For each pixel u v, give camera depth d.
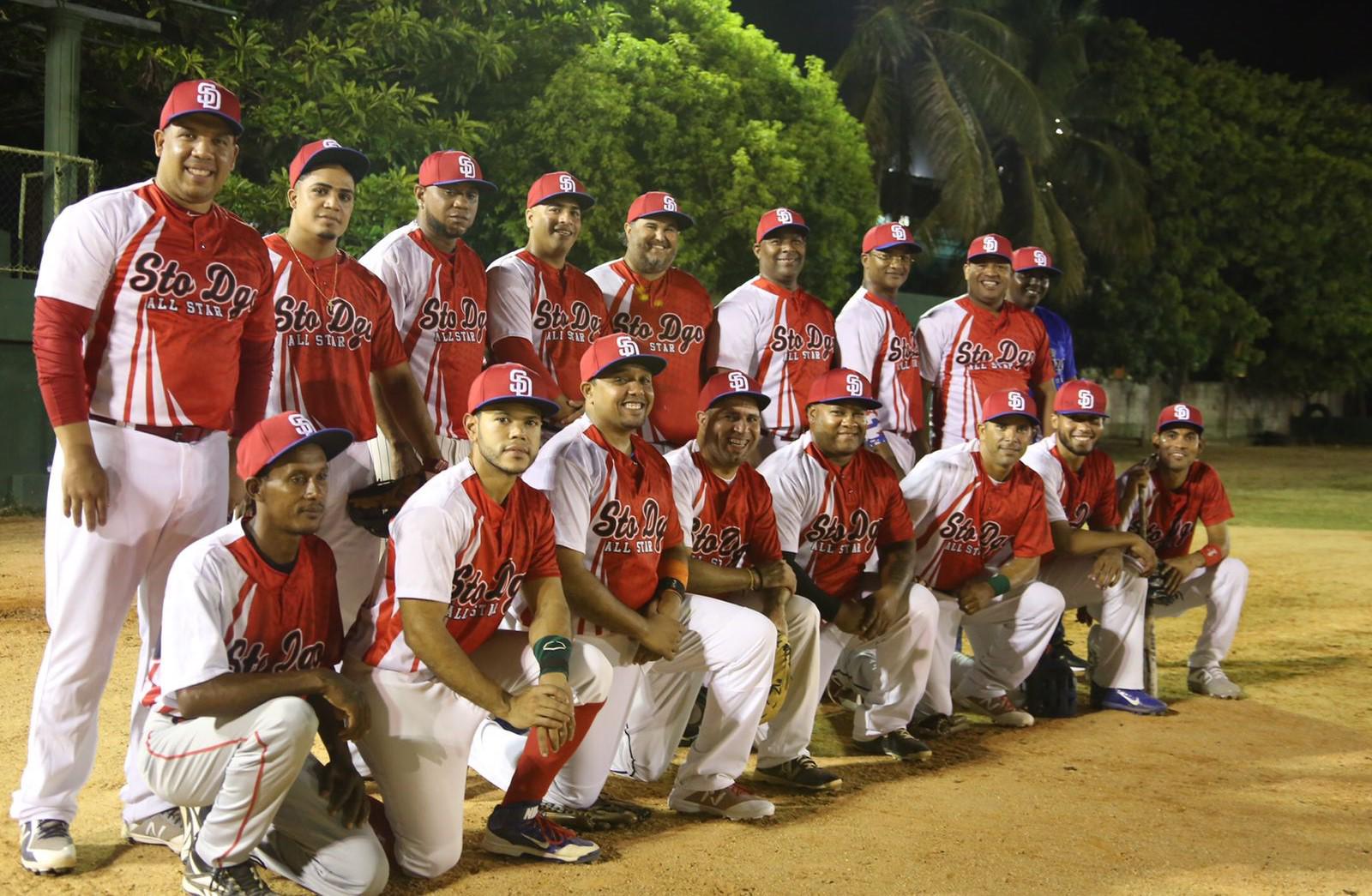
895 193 27.02
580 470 4.73
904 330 7.62
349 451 5.04
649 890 4.15
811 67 21.64
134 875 4.14
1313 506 18.48
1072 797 5.34
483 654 4.53
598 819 4.79
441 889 4.14
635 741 5.45
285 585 3.96
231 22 14.09
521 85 17.89
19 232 13.48
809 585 5.67
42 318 4.05
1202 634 7.61
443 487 4.20
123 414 4.20
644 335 6.70
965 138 24.27
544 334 6.28
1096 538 6.99
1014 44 25.95
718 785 4.97
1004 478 6.51
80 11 13.41
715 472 5.41
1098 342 31.27
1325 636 9.24
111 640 4.25
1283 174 31.14
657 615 4.83
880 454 7.11
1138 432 35.09
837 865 4.43
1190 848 4.68
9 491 13.47
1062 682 6.92
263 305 4.52
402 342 5.66
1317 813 5.18
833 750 6.15
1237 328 32.09
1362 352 33.75
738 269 20.80
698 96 19.16
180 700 3.73
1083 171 28.91
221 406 4.39
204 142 4.19
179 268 4.21
